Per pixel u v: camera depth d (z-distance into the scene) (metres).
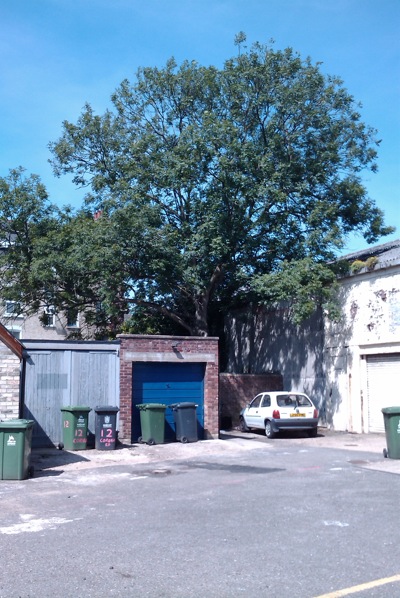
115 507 9.83
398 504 9.65
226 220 23.94
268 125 24.53
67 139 26.75
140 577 6.39
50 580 6.31
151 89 26.27
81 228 23.62
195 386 20.27
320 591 5.93
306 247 23.94
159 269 23.75
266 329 28.11
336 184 25.00
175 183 23.89
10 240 25.80
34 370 17.84
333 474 12.62
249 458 15.48
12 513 9.44
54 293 25.09
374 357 21.70
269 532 8.09
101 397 18.50
